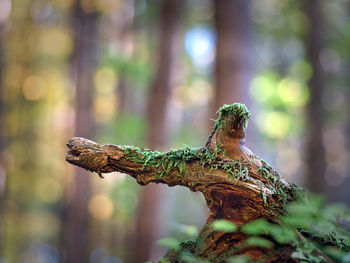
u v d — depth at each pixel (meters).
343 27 12.86
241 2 6.75
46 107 18.36
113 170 2.07
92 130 13.41
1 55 14.00
